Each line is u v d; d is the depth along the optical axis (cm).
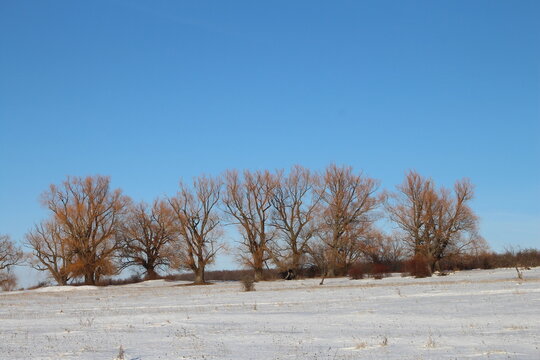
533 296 3055
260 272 7569
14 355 1644
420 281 5178
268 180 7588
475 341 1659
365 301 3309
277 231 7538
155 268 8131
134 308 3503
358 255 7588
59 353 1662
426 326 2105
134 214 8050
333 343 1738
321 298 3719
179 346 1769
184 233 7344
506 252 7712
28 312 3484
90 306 3869
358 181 7531
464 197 7338
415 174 7400
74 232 7288
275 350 1623
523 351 1447
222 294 4678
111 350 1712
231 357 1516
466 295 3341
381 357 1430
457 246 7394
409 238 7450
